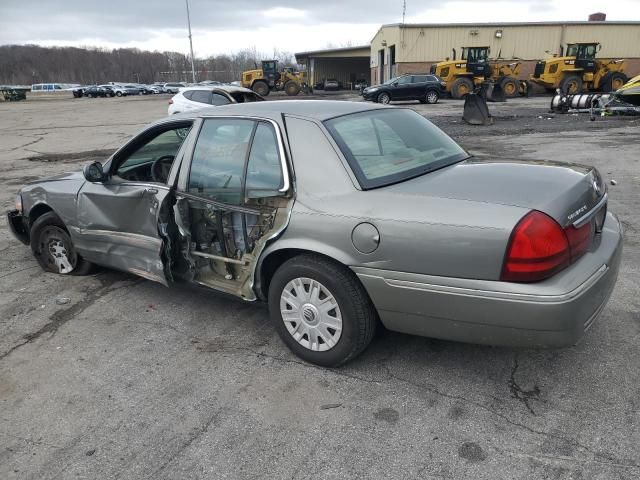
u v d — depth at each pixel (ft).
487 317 8.70
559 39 118.11
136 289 15.37
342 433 8.93
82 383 10.82
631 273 14.73
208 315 13.53
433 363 10.80
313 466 8.25
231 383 10.52
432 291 9.02
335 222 9.75
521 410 9.27
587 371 10.24
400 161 10.69
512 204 8.65
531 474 7.86
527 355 10.88
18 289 15.71
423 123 12.81
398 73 121.39
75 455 8.78
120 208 13.56
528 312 8.34
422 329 9.54
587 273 8.79
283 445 8.73
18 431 9.45
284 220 10.44
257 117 11.35
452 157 11.63
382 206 9.42
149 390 10.44
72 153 47.42
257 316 13.33
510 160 11.39
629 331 11.57
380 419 9.23
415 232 8.98
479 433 8.76
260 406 9.77
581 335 8.71
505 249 8.38
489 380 10.15
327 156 10.27
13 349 12.34
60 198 15.23
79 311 14.11
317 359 10.75
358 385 10.21
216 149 11.93
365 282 9.63
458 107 81.46
